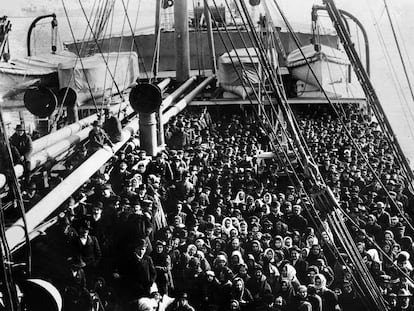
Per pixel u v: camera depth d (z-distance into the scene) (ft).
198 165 75.05
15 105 95.35
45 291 21.13
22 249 40.57
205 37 158.81
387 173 76.54
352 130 105.29
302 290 42.24
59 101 79.20
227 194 63.57
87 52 153.17
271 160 79.87
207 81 137.49
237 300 41.91
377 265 47.01
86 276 41.78
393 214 64.18
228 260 48.44
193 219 54.95
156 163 67.62
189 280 44.88
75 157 65.57
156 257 44.98
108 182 62.85
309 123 113.70
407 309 43.21
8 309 19.61
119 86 113.70
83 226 40.42
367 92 36.11
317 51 125.29
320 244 51.16
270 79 34.14
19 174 49.39
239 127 108.37
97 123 66.90
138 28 173.06
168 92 136.05
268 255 46.44
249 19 34.06
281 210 59.98
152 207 51.55
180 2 137.28
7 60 103.86
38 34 180.04
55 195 49.75
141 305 38.86
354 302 44.09
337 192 66.13
